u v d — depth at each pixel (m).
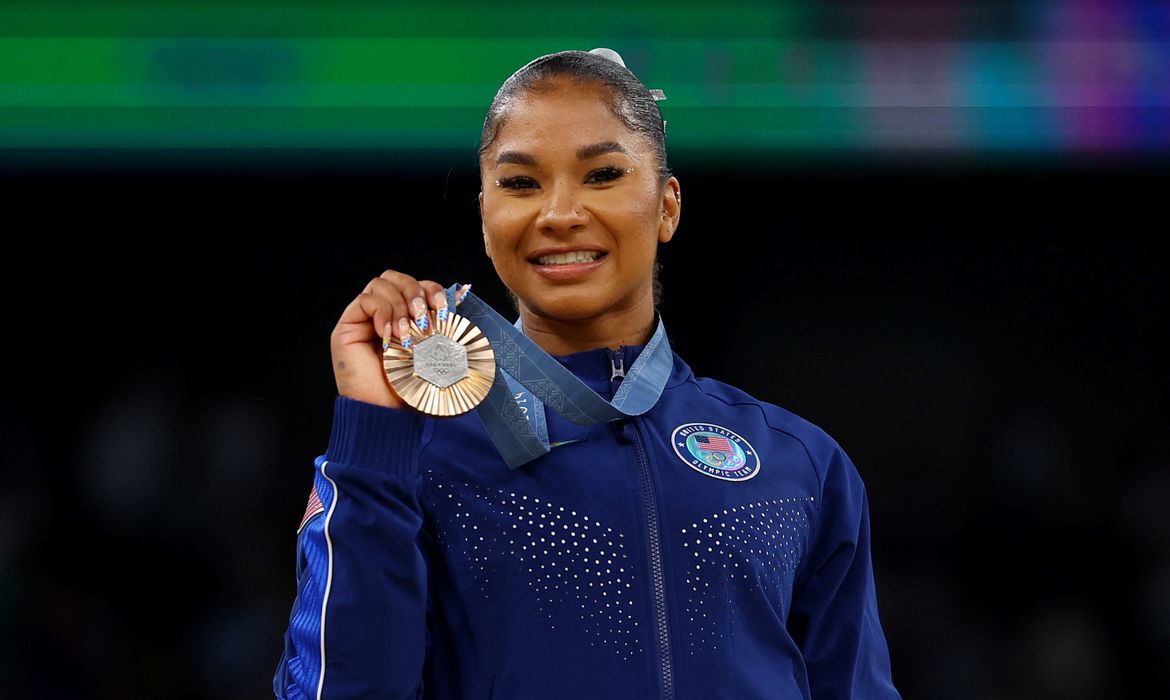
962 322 21.05
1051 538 21.06
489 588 7.63
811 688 8.52
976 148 18.77
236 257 20.47
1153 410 20.98
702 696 7.58
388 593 7.15
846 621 8.55
